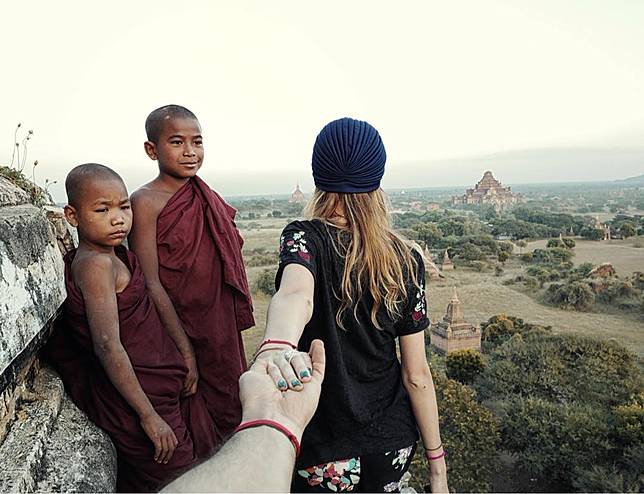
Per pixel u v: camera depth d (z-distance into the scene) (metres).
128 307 2.11
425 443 2.15
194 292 2.48
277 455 1.04
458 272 65.94
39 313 1.80
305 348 1.93
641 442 25.88
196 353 2.55
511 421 29.48
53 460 1.75
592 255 73.75
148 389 2.16
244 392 1.20
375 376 1.97
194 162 2.49
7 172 2.56
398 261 1.94
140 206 2.42
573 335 39.09
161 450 2.12
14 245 1.75
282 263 1.86
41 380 2.13
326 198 2.00
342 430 1.92
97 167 2.05
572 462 26.70
